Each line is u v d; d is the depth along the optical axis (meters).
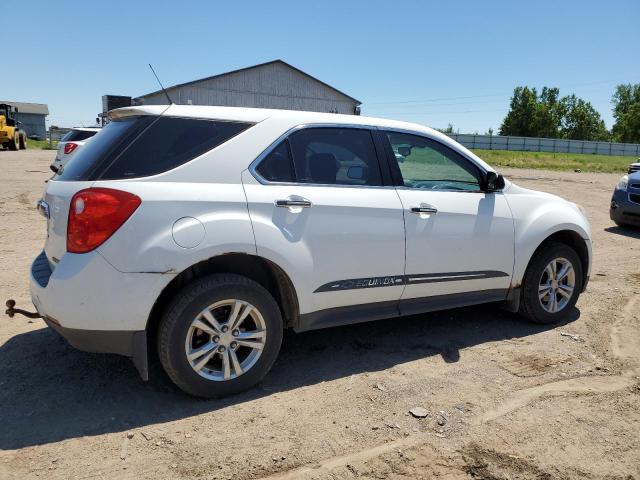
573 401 3.36
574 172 30.39
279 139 3.48
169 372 3.12
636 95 98.81
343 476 2.60
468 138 70.00
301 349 4.09
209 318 3.16
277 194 3.35
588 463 2.75
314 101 51.12
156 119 3.21
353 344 4.20
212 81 46.34
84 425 2.96
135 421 3.02
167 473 2.59
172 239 2.99
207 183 3.18
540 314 4.61
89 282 2.91
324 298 3.57
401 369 3.77
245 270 3.52
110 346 3.03
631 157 59.69
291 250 3.35
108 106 16.95
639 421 3.16
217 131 3.33
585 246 4.85
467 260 4.14
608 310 5.13
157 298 3.00
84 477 2.54
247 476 2.58
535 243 4.46
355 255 3.62
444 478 2.61
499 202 4.35
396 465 2.69
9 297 4.99
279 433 2.94
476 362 3.91
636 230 9.79
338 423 3.05
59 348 3.93
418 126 4.18
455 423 3.08
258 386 3.48
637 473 2.68
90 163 3.09
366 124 3.90
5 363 3.68
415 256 3.88
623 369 3.85
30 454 2.69
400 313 3.95
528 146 69.06
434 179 4.12
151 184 3.04
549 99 103.44
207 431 2.94
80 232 2.91
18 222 8.73
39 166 20.70
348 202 3.60
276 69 48.62
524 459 2.76
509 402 3.33
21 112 84.44
